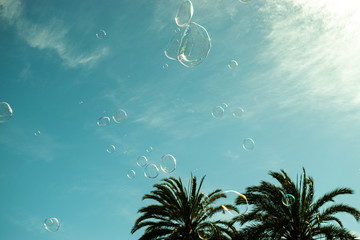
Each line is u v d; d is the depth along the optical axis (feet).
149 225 49.90
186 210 48.52
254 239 40.70
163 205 49.01
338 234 38.58
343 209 41.50
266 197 43.39
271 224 41.09
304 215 42.45
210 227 46.85
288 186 43.09
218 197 47.34
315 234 42.24
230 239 46.57
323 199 42.83
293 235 42.24
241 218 43.37
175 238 45.14
